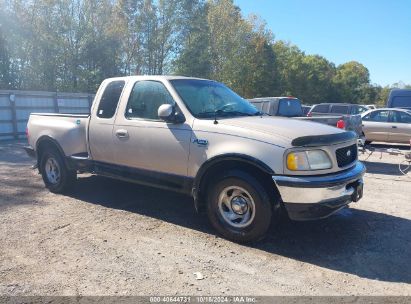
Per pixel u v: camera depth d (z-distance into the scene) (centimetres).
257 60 5278
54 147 655
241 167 451
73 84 3300
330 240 468
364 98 9350
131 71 4156
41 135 659
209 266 397
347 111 1902
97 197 642
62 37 3181
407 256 427
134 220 532
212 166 464
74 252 427
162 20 4094
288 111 1070
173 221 529
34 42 3016
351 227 513
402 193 711
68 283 361
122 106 555
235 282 366
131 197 642
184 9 4059
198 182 473
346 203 442
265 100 1073
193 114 492
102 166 583
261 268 395
